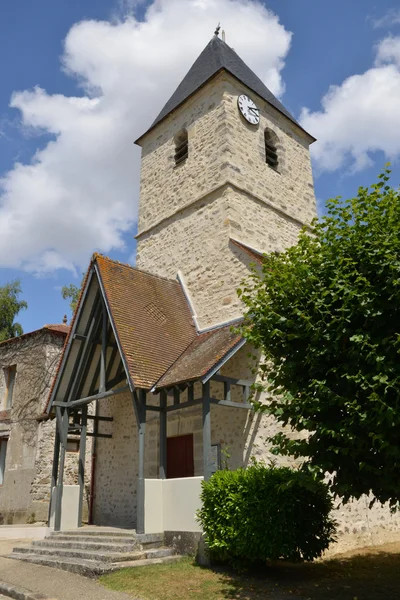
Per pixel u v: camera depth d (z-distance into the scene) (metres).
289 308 6.48
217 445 8.82
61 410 11.62
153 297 12.02
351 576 7.18
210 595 6.30
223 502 7.54
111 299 10.72
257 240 13.48
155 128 16.86
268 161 15.45
